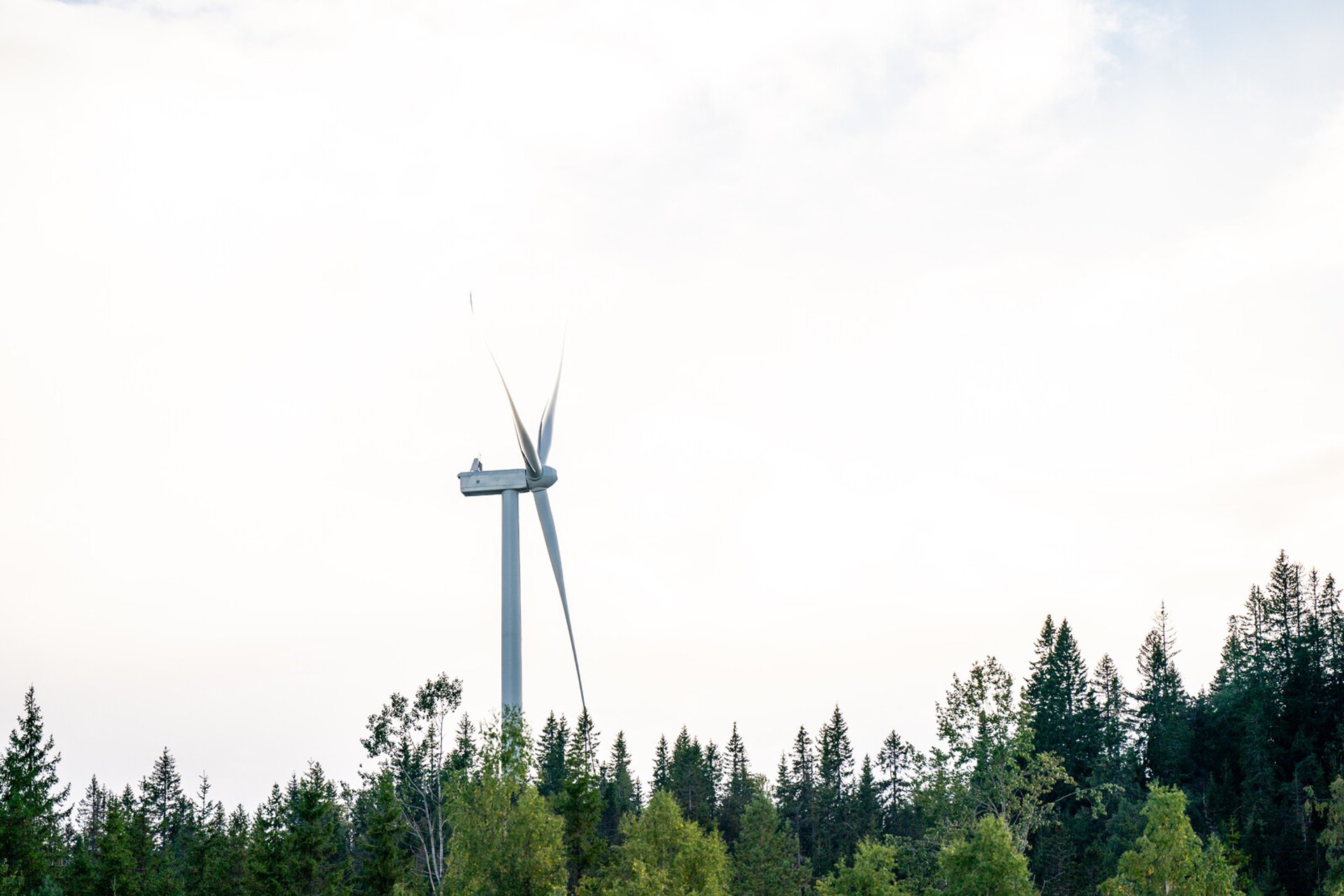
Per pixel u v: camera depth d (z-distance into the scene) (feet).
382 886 258.98
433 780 284.82
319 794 271.49
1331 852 313.32
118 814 290.97
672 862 230.27
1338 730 424.46
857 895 234.79
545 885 195.72
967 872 206.28
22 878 255.91
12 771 278.05
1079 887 330.95
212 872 309.22
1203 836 369.91
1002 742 231.30
